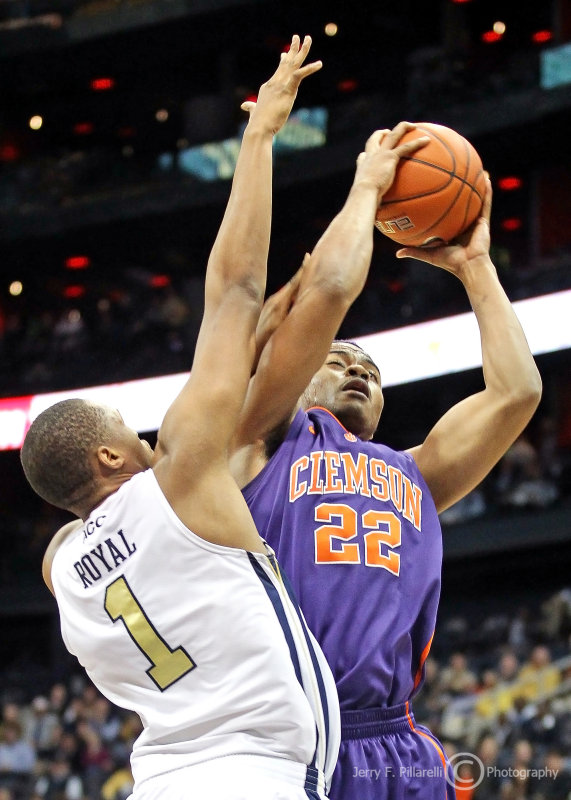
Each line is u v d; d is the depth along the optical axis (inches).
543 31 981.8
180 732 100.0
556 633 605.6
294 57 119.4
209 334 105.7
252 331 106.7
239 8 949.8
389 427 951.6
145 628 101.2
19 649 954.7
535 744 440.5
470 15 981.2
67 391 907.4
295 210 932.6
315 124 890.1
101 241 997.2
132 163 969.5
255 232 110.1
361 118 873.5
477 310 135.4
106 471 108.6
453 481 134.2
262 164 113.6
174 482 101.0
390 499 123.7
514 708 465.7
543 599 792.9
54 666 858.8
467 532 754.8
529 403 131.5
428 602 123.3
